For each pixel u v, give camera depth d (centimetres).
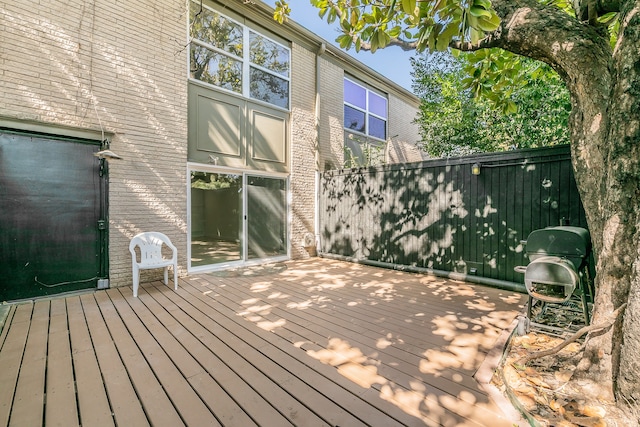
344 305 378
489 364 230
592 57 205
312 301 394
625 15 170
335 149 804
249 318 331
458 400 189
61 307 362
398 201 601
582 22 218
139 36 466
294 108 702
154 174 481
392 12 227
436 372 223
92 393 196
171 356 245
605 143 200
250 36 622
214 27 565
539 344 268
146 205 473
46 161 395
